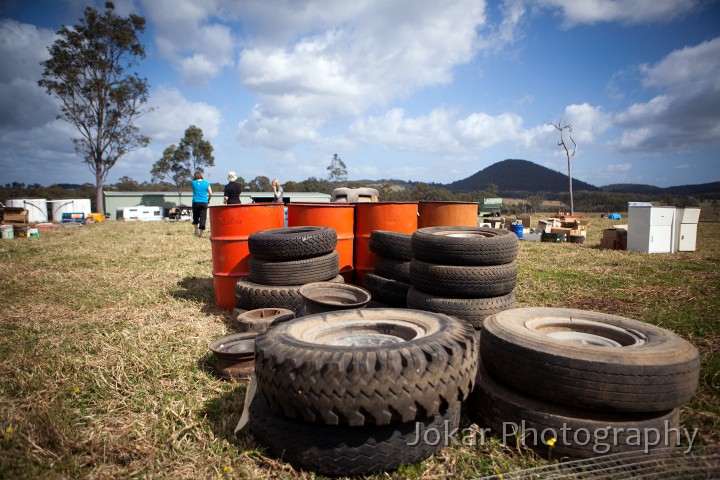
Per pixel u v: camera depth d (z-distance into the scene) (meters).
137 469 2.36
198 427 2.81
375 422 2.19
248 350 3.84
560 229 15.16
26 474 2.25
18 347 4.21
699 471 2.28
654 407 2.32
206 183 15.05
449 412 2.56
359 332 3.14
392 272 5.21
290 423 2.40
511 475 2.31
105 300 6.27
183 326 4.92
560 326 3.27
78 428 2.75
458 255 3.96
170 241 13.70
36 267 9.11
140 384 3.40
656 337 2.74
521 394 2.67
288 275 5.03
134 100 38.94
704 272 8.27
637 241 11.95
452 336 2.54
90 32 36.06
